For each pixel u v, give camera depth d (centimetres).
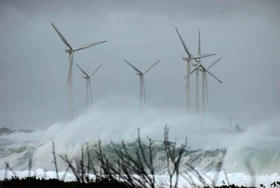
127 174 2641
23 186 3838
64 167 14625
